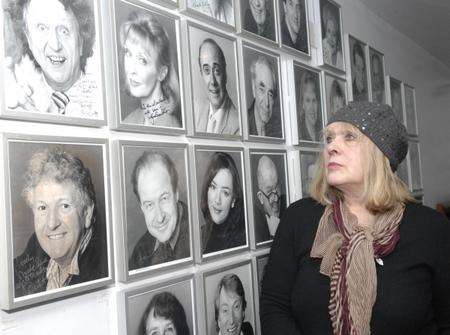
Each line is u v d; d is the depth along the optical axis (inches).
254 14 59.9
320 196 49.8
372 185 45.7
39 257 32.7
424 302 44.4
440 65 165.5
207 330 48.4
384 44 116.1
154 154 43.0
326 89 75.4
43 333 33.4
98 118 37.9
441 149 153.0
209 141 50.8
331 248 45.1
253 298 56.2
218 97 51.8
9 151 31.3
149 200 42.1
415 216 46.9
